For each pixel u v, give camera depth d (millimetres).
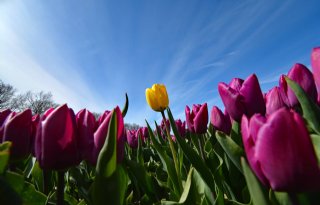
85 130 188
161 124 771
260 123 139
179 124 666
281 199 168
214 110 365
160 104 346
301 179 124
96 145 215
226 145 215
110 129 166
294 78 284
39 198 218
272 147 128
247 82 257
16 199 129
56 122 171
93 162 216
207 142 423
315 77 248
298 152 123
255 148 138
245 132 149
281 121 126
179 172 310
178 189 310
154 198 306
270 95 283
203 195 279
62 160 172
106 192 161
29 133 222
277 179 129
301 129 124
